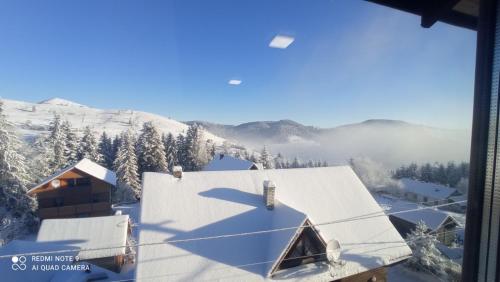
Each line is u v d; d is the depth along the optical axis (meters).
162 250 8.53
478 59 1.55
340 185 12.52
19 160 22.38
